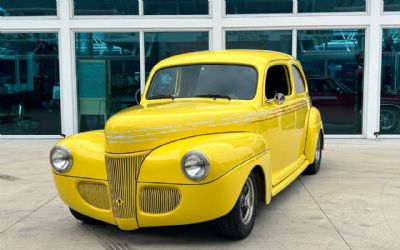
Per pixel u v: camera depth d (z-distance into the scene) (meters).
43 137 11.56
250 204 4.91
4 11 11.30
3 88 11.58
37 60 11.43
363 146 10.25
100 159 4.67
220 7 10.98
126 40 11.30
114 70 11.39
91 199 4.76
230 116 5.00
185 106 5.14
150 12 11.20
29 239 4.94
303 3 11.01
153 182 4.35
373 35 10.79
